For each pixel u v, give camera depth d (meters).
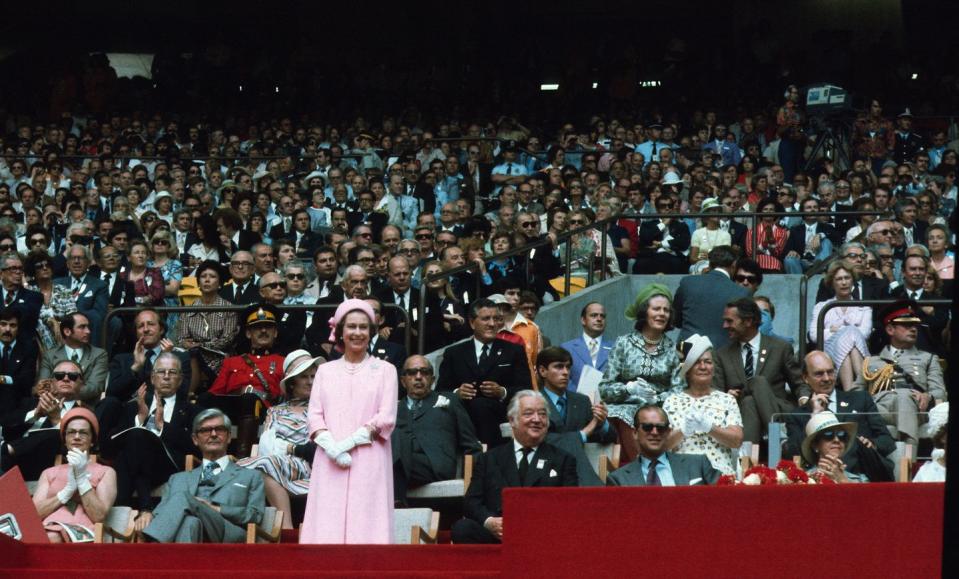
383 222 27.08
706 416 15.05
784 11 43.16
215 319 18.02
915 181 29.62
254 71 42.53
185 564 12.59
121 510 15.16
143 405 16.23
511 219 24.83
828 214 24.53
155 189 29.73
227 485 14.54
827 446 12.98
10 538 12.58
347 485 13.44
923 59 39.62
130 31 46.75
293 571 12.23
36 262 20.11
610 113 37.56
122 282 20.50
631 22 45.03
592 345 18.06
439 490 15.35
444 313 18.94
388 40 43.62
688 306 17.83
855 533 10.84
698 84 39.66
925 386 16.67
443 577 11.99
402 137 34.31
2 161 33.88
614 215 23.78
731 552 10.84
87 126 38.19
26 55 45.47
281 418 15.48
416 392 15.65
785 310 23.78
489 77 40.78
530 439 13.84
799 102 32.84
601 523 10.88
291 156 33.47
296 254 23.30
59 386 16.72
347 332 13.70
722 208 25.22
